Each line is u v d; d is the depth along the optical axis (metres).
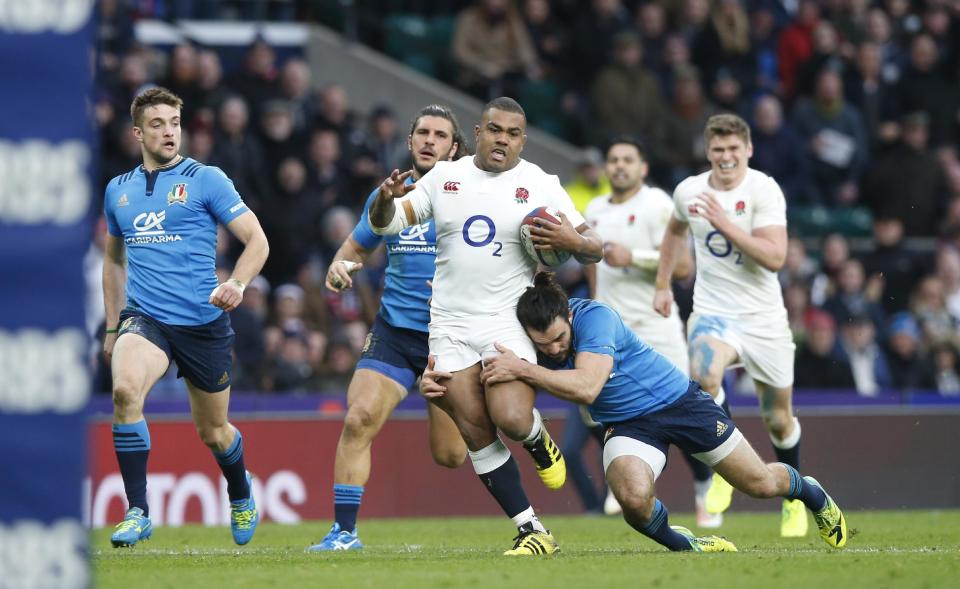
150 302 27.06
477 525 39.78
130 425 26.45
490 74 64.94
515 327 24.53
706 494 34.09
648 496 24.30
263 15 66.19
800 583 19.42
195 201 27.03
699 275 33.84
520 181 24.58
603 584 19.27
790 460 34.47
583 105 65.00
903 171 61.81
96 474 41.09
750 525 37.94
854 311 53.47
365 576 20.61
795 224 60.72
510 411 23.64
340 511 28.34
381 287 50.59
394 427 44.03
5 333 14.26
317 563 23.58
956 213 61.59
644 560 23.03
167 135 27.06
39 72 14.37
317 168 53.84
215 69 56.03
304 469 43.06
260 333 46.47
